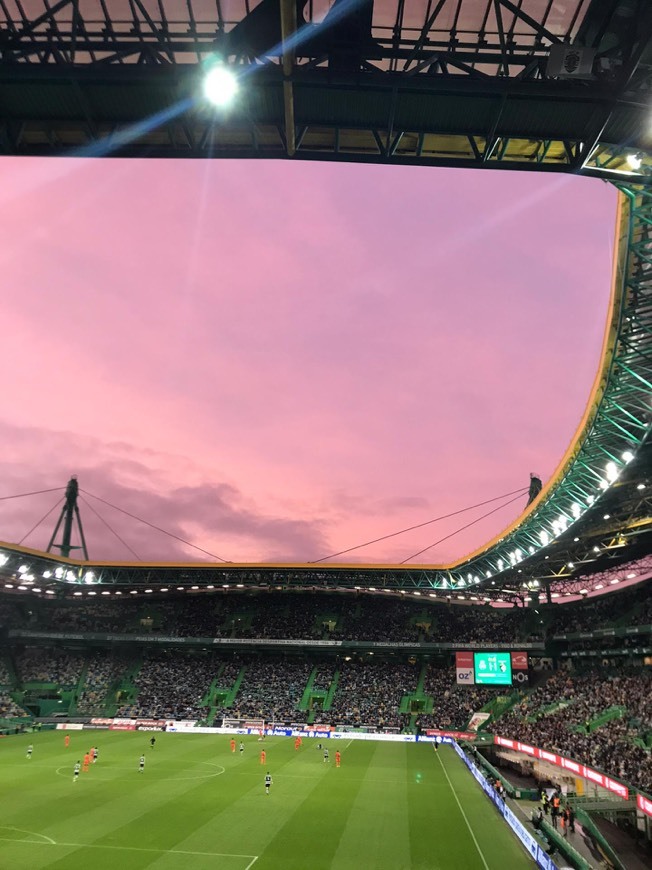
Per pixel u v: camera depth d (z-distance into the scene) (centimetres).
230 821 3491
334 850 2972
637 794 4003
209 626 9569
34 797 4044
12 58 1552
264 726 7888
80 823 3400
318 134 1784
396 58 1648
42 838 3102
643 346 3353
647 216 2611
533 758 6284
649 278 2945
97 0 1594
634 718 5559
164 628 9594
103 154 1745
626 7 1535
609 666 7412
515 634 8538
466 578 8219
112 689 8869
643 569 7356
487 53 1661
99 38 1642
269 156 1772
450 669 8694
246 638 8938
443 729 7556
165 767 5253
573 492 4994
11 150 1733
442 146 1806
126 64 1538
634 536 6300
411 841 3142
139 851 2903
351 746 6869
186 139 1777
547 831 3156
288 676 8938
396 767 5462
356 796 4234
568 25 1631
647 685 6034
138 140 1762
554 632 8262
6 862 2730
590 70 1523
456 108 1631
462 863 2794
